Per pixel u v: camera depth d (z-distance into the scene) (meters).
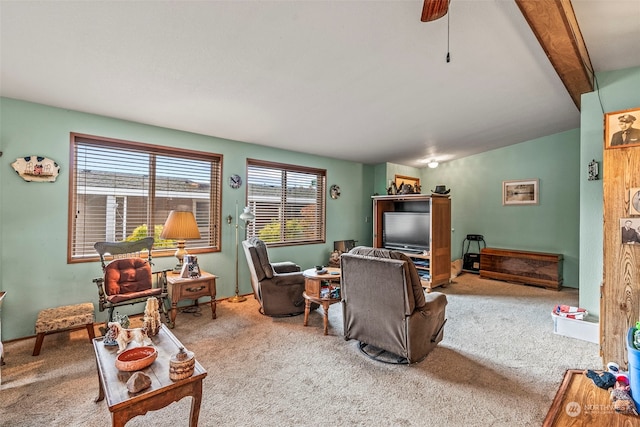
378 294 2.50
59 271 3.08
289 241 5.16
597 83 3.01
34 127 2.94
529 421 1.77
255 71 2.52
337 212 5.89
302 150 5.10
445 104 3.52
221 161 4.26
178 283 3.23
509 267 5.32
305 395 2.04
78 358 2.52
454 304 4.08
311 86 2.85
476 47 2.42
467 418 1.81
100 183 3.38
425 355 2.55
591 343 2.86
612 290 2.35
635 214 2.26
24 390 2.06
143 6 1.75
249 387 2.12
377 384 2.17
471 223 6.22
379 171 6.52
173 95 2.86
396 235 5.47
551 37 2.12
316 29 2.05
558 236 5.16
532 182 5.43
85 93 2.77
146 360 1.57
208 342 2.85
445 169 6.64
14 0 1.65
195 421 1.55
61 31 1.91
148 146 3.64
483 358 2.56
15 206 2.86
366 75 2.72
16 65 2.27
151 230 3.73
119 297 2.86
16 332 2.87
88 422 1.76
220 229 4.24
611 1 2.02
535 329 3.21
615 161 2.34
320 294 3.17
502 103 3.63
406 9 1.93
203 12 1.81
